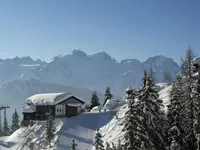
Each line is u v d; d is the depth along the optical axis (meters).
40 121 77.25
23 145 67.62
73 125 72.44
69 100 85.06
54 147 62.19
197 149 33.62
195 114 34.44
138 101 32.38
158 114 32.44
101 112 80.50
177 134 32.72
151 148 31.44
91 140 63.84
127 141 31.58
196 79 35.47
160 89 67.81
